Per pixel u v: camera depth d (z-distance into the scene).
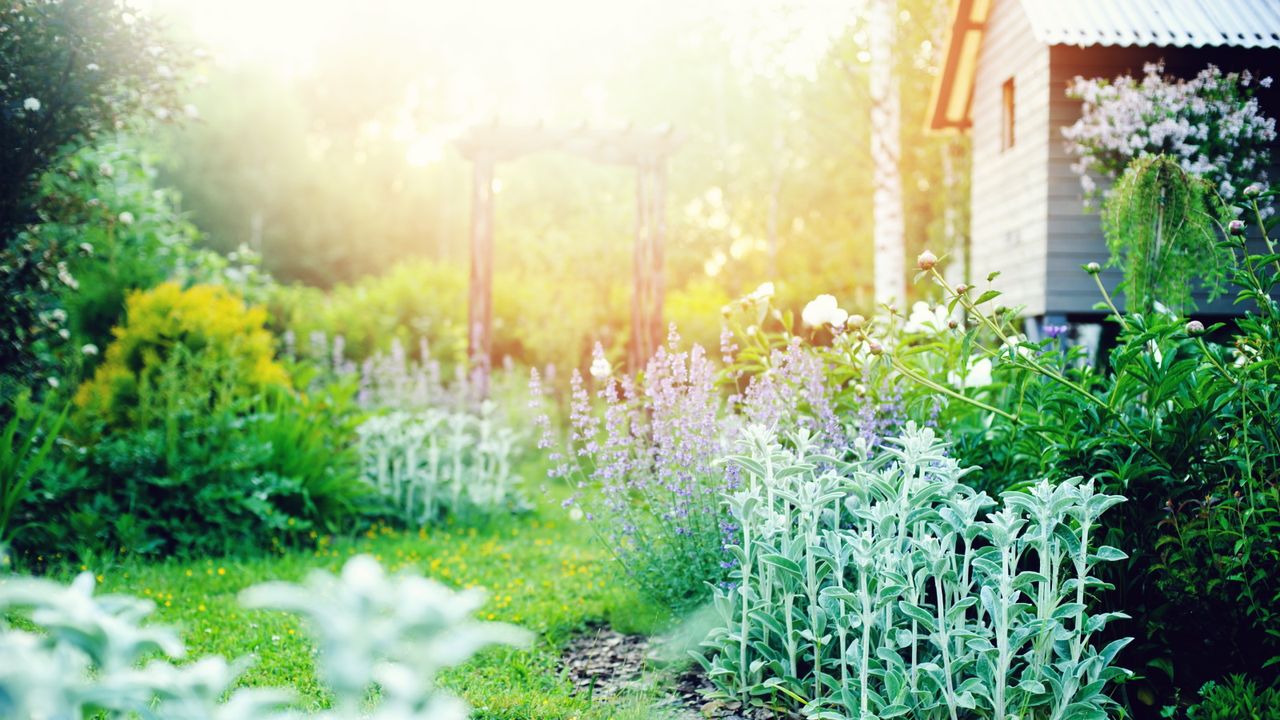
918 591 3.33
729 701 3.69
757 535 3.79
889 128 11.37
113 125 6.32
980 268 11.41
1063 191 8.90
